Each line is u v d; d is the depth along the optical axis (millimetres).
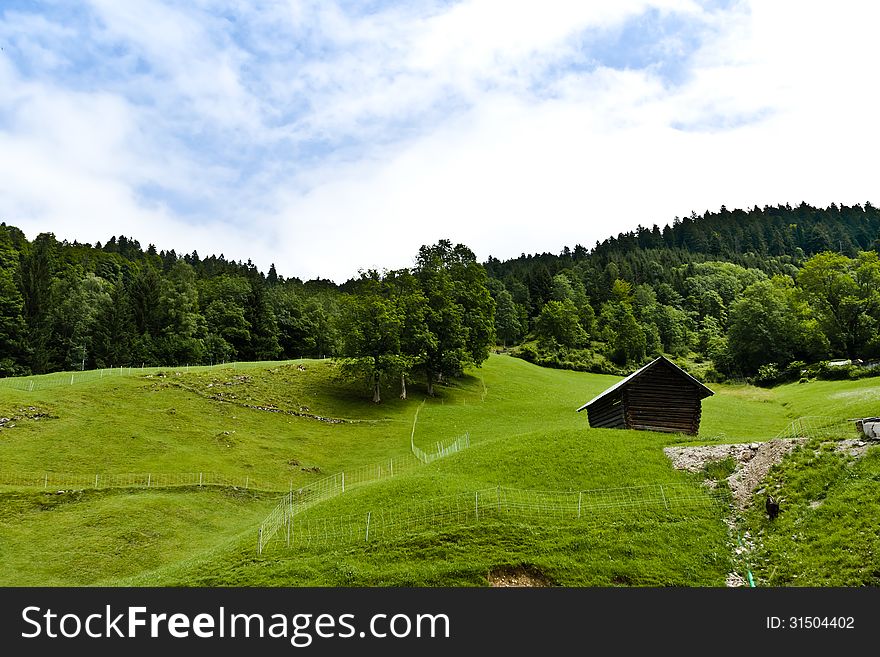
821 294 108938
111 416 61781
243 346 122312
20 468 47406
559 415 79812
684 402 46844
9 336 94188
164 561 35875
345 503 36906
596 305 183750
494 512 32062
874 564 22641
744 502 30609
